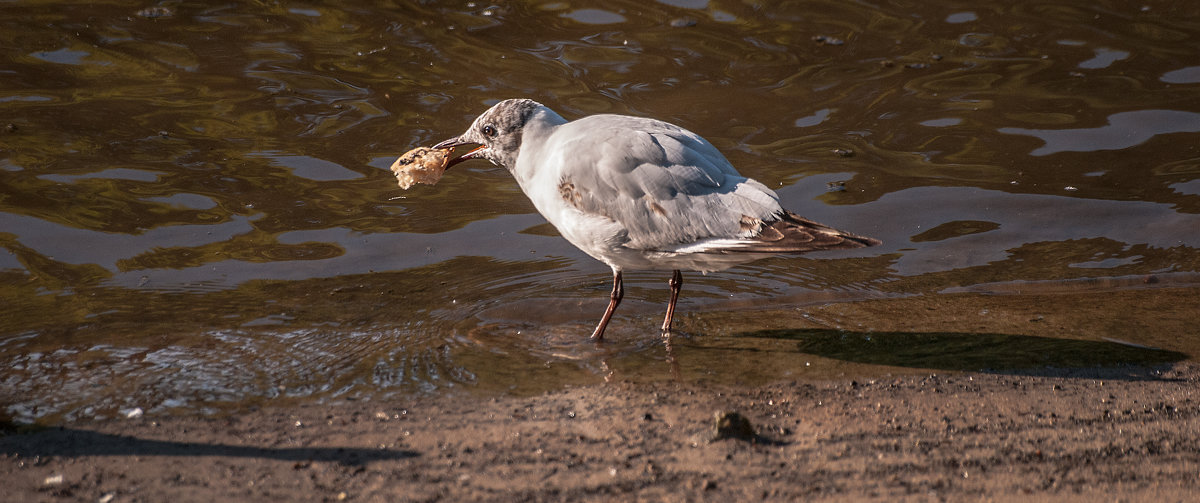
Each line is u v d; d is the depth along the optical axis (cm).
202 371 930
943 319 1062
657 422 831
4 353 955
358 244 1210
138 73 1538
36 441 798
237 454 779
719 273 1195
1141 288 1137
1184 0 1816
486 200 1323
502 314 1077
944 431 815
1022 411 851
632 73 1591
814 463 762
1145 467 759
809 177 1350
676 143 961
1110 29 1752
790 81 1581
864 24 1761
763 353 984
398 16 1745
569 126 1031
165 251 1173
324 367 946
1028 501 709
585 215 984
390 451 784
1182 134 1454
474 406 867
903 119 1491
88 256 1155
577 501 709
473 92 1523
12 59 1545
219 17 1717
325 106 1479
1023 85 1581
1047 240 1240
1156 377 918
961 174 1366
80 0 1738
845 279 1177
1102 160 1401
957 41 1712
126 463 764
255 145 1387
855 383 909
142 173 1309
